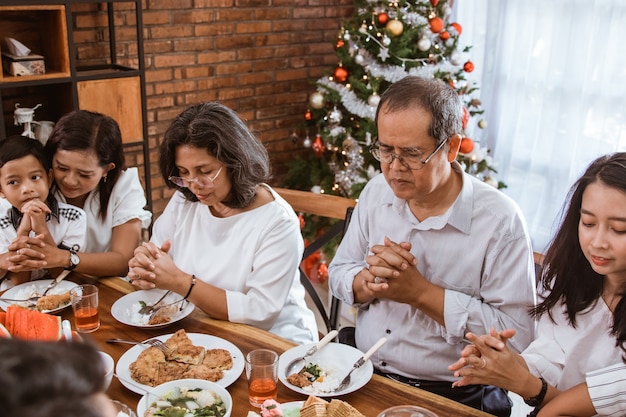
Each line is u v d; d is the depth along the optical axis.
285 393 1.33
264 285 1.72
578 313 1.39
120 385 1.36
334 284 1.82
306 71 4.44
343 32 3.59
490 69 3.88
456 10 3.94
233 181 1.72
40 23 3.23
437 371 1.69
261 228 1.76
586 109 3.48
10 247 1.80
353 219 1.87
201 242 1.86
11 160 1.77
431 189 1.53
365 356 1.44
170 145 1.67
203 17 3.90
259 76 4.24
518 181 3.89
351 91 3.54
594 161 1.29
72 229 1.93
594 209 1.23
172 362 1.42
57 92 3.33
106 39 3.60
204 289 1.66
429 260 1.69
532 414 1.50
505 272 1.62
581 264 1.35
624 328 1.29
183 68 3.92
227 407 1.22
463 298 1.59
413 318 1.68
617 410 1.22
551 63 3.58
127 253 2.01
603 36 3.34
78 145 1.84
